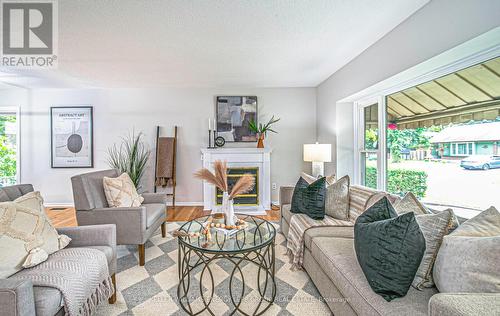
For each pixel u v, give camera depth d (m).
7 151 4.21
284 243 2.60
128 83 3.87
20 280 1.01
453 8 1.58
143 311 1.56
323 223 2.11
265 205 4.01
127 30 2.12
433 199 2.14
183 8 1.80
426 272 1.15
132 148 4.15
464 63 1.79
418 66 1.92
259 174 4.02
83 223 2.20
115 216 2.18
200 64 3.01
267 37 2.29
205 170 1.94
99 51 2.57
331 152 3.59
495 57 1.60
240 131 4.21
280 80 3.81
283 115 4.25
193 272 2.04
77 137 4.18
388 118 2.73
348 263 1.38
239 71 3.31
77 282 1.25
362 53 2.68
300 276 1.96
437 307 0.83
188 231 1.90
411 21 1.94
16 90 4.14
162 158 4.09
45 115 4.16
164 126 4.21
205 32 2.18
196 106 4.21
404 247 1.11
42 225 1.41
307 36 2.28
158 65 3.02
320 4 1.78
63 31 2.13
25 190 1.69
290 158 4.28
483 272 0.91
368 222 1.33
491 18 1.36
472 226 1.13
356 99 3.21
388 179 2.76
